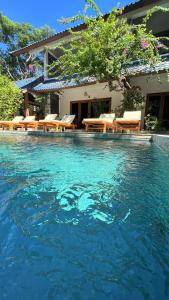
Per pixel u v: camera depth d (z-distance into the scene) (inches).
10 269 51.6
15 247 60.6
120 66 358.0
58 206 88.4
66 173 138.4
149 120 438.9
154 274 50.8
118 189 108.5
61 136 379.9
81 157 191.3
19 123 475.2
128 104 424.5
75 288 46.2
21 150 231.6
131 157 189.6
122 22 371.9
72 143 289.7
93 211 83.9
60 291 45.4
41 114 600.7
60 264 53.5
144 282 48.4
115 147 251.3
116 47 348.2
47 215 80.3
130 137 321.4
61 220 76.6
